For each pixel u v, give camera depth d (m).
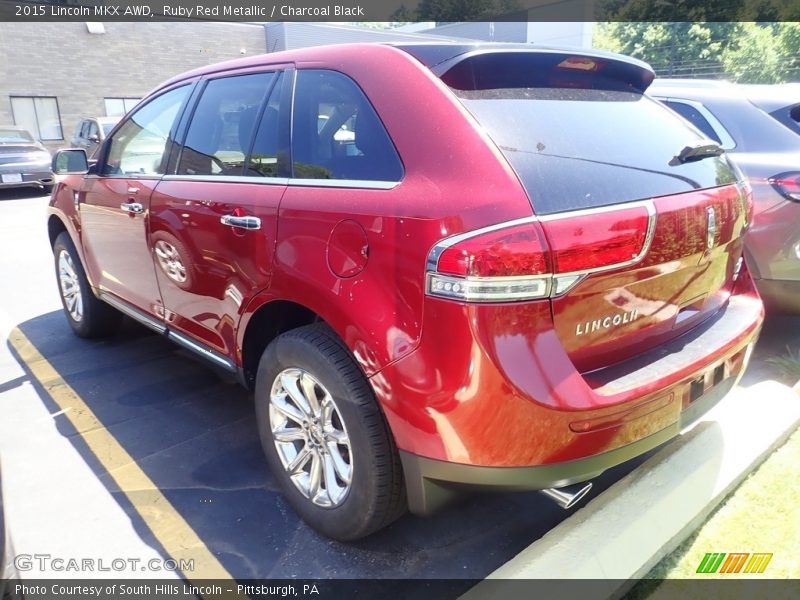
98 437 3.16
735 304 2.63
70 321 4.57
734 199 2.39
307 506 2.41
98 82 19.23
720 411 2.96
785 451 2.81
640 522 2.26
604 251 1.83
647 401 1.97
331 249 2.09
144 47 19.89
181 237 2.87
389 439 2.07
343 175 2.18
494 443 1.79
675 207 2.06
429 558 2.31
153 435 3.18
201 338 2.99
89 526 2.49
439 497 2.02
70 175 4.09
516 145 1.92
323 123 2.33
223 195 2.61
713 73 27.06
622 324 2.02
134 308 3.60
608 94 2.44
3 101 17.73
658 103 2.63
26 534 2.44
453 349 1.77
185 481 2.79
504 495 2.68
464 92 2.04
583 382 1.83
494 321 1.73
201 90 3.05
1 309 5.29
